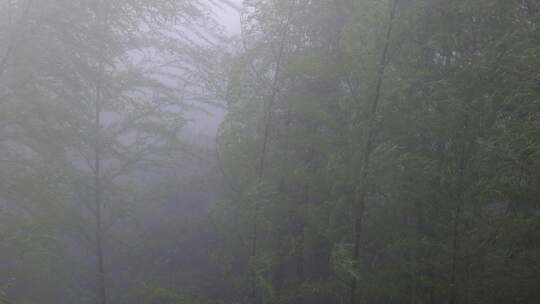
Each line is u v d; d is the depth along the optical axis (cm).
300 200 807
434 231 671
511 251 592
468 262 629
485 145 562
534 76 532
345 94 712
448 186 623
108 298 873
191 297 834
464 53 614
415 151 659
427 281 641
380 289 672
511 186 540
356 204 670
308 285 746
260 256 741
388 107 625
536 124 508
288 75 721
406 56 631
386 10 618
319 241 786
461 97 590
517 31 549
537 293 587
